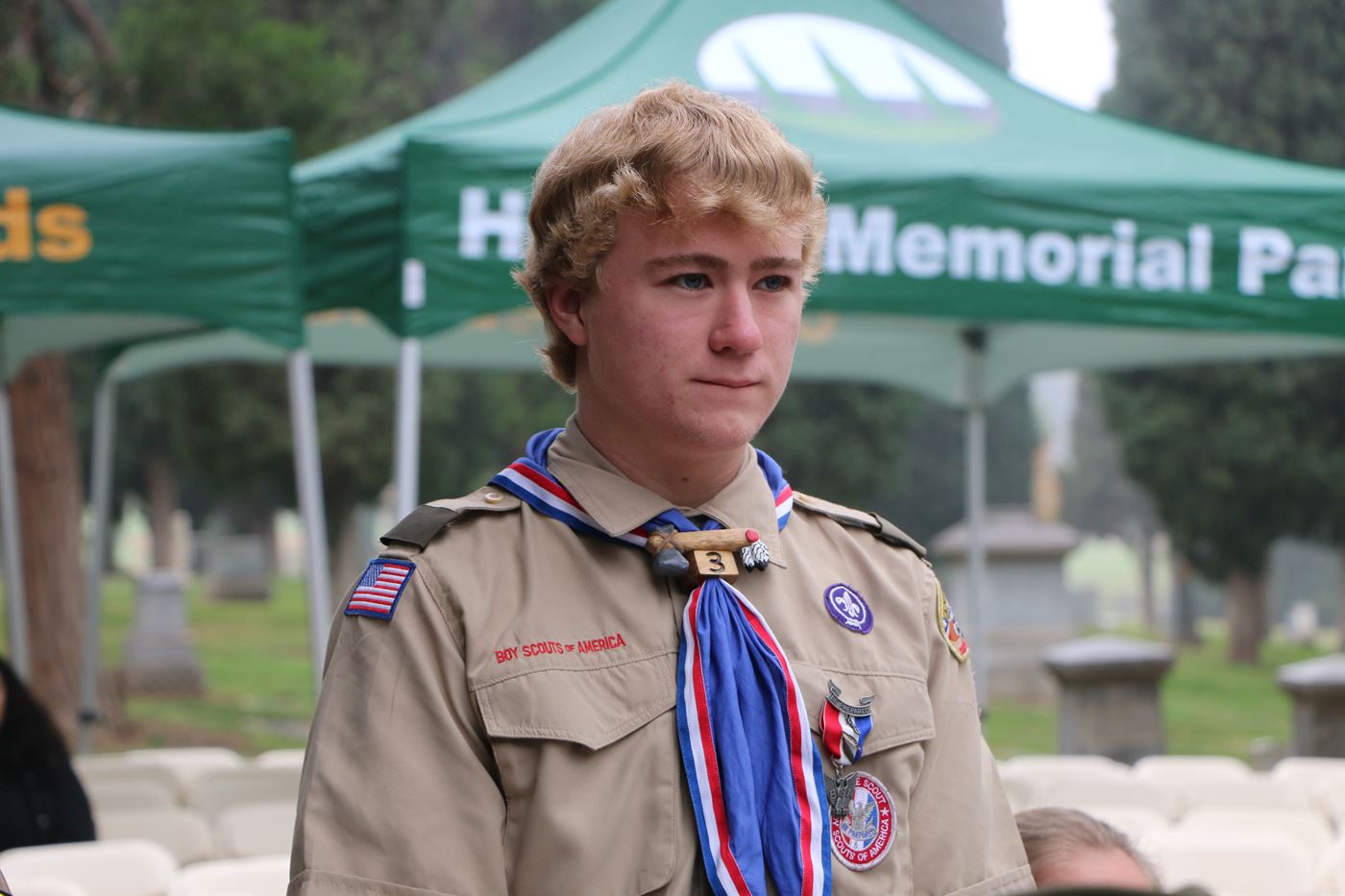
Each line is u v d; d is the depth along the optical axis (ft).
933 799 5.03
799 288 5.01
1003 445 107.14
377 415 62.95
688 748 4.61
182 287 15.01
